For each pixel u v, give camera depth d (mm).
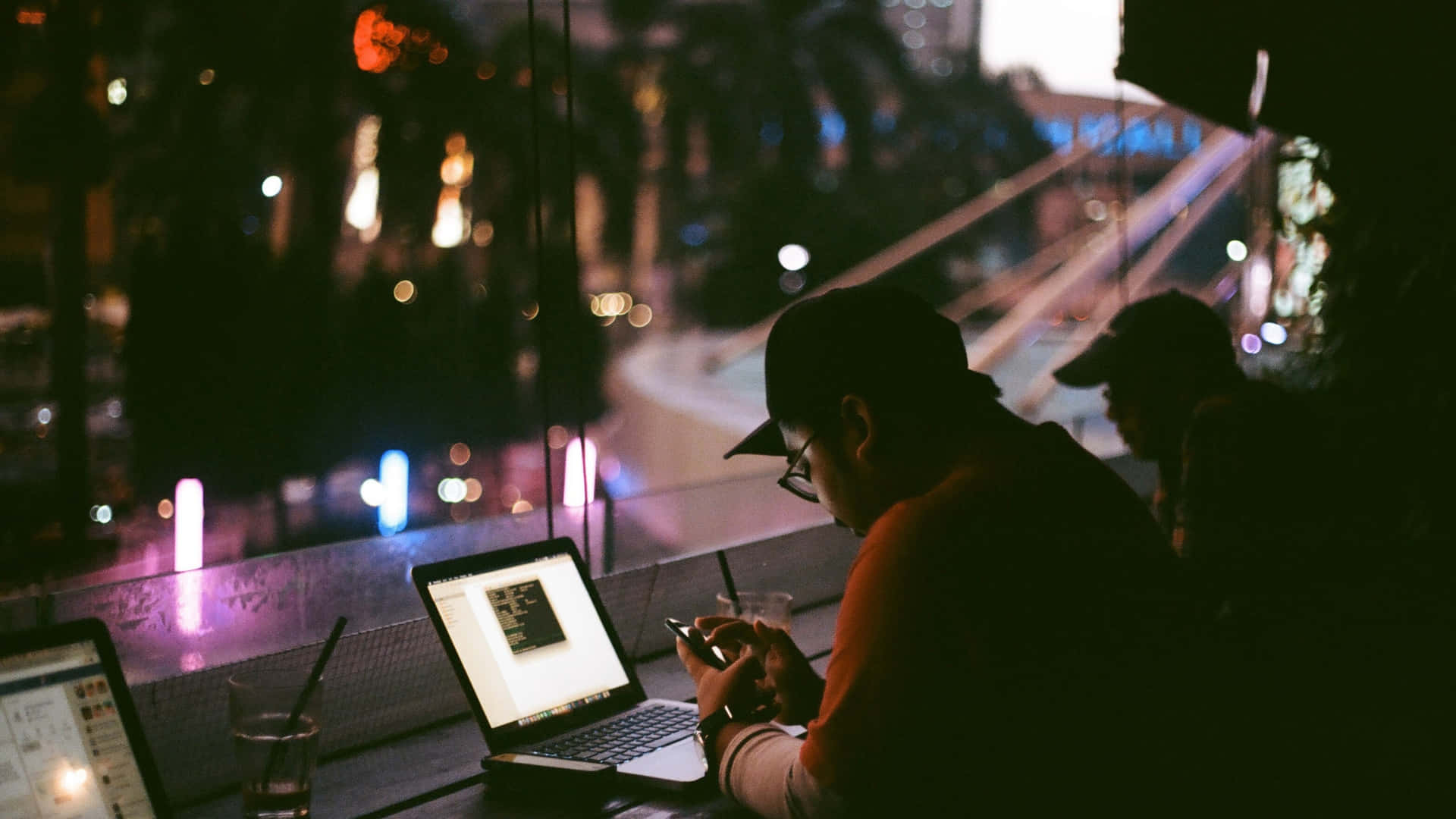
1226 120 3035
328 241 6148
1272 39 2689
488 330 6387
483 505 5438
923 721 1093
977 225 15016
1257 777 1355
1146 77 2957
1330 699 2330
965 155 14500
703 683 1496
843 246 13930
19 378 4234
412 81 6434
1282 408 2275
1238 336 4246
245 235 5559
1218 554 2217
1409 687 2396
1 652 1176
